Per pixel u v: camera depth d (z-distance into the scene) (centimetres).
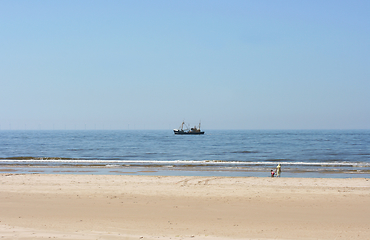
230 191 1702
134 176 2294
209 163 3778
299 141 11238
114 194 1627
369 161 4266
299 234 982
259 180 2114
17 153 5900
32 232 959
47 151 6469
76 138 14862
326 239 932
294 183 1977
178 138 15138
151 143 10206
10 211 1283
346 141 11006
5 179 2120
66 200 1487
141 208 1336
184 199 1511
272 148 7406
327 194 1616
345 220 1153
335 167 3338
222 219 1167
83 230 1005
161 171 2969
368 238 942
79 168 3188
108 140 12638
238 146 8375
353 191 1694
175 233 981
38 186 1850
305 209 1319
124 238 905
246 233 988
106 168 3194
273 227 1063
